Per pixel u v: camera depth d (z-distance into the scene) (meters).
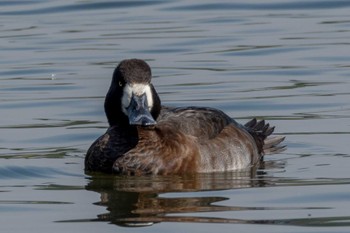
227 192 12.94
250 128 15.58
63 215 12.02
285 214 11.88
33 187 13.37
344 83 18.98
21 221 11.79
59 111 17.59
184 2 26.56
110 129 14.18
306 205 12.23
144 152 13.86
